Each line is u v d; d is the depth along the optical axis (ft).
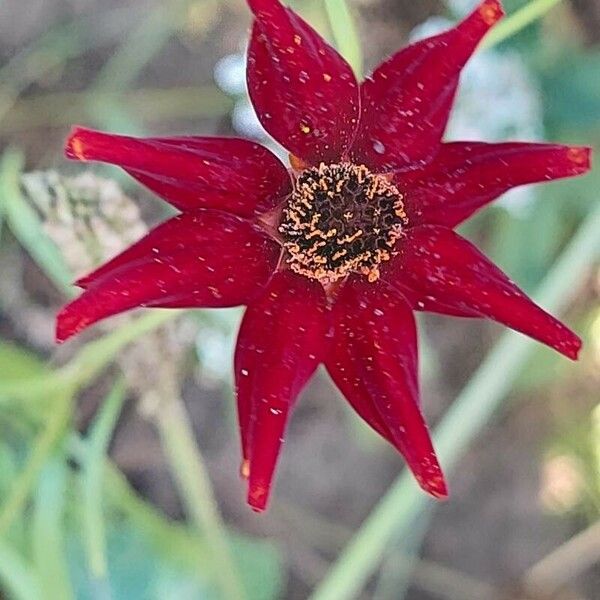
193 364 0.70
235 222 0.40
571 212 0.74
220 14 0.76
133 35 0.75
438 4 0.76
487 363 0.68
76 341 0.67
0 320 0.74
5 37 0.75
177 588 0.69
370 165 0.41
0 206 0.58
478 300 0.40
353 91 0.40
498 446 0.85
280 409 0.39
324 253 0.40
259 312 0.40
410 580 0.84
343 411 0.82
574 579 0.84
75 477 0.61
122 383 0.55
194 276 0.39
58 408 0.54
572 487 0.84
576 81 0.71
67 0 0.76
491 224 0.77
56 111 0.74
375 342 0.40
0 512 0.59
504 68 0.72
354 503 0.82
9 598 0.68
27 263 0.74
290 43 0.38
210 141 0.39
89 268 0.52
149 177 0.38
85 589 0.68
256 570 0.75
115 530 0.70
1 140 0.74
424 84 0.39
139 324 0.52
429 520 0.84
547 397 0.83
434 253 0.41
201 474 0.67
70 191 0.51
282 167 0.40
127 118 0.74
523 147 0.40
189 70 0.77
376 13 0.76
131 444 0.76
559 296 0.63
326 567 0.81
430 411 0.82
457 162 0.40
